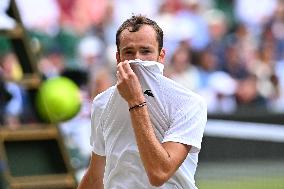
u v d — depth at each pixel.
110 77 36.44
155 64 10.51
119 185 10.66
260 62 42.12
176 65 39.97
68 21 39.72
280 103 41.22
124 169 10.61
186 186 10.76
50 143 21.98
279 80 41.97
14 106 28.03
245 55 41.91
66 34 39.12
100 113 11.16
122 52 10.70
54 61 37.78
